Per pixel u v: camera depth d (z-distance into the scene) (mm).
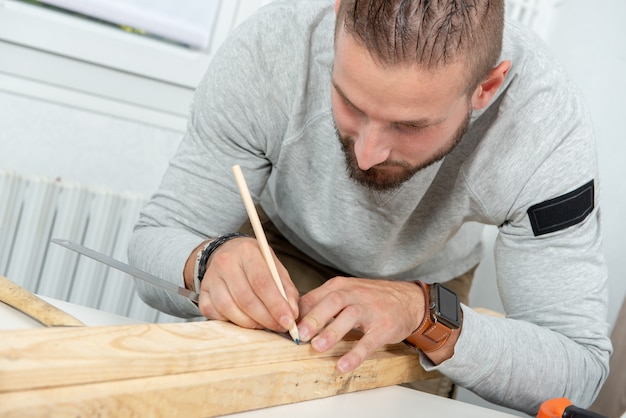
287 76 1247
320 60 1229
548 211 1244
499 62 1169
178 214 1310
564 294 1269
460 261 1651
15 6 2100
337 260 1482
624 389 1879
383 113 960
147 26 2178
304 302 1093
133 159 2246
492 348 1184
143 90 2219
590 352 1277
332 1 1259
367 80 940
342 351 1073
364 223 1329
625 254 2045
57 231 2117
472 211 1336
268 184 1543
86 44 2139
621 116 2082
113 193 2131
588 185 1246
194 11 2197
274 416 929
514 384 1211
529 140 1233
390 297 1120
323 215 1371
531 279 1283
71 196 2100
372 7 928
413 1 921
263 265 1044
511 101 1228
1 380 710
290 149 1303
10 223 2072
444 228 1366
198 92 1346
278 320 1000
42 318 964
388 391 1133
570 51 2176
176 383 828
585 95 2139
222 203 1322
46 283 2135
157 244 1246
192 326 964
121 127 2223
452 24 937
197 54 2238
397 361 1149
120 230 2166
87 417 753
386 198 1272
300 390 985
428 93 946
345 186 1297
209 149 1316
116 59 2164
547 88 1231
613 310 2047
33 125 2168
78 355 775
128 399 785
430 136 1016
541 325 1283
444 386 1598
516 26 1285
